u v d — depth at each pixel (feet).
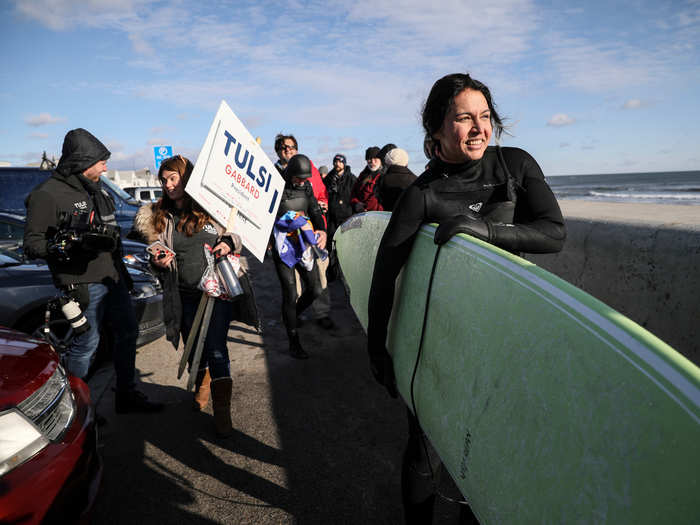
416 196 4.89
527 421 3.12
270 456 8.36
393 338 5.75
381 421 9.48
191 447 8.67
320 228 13.65
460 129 4.42
